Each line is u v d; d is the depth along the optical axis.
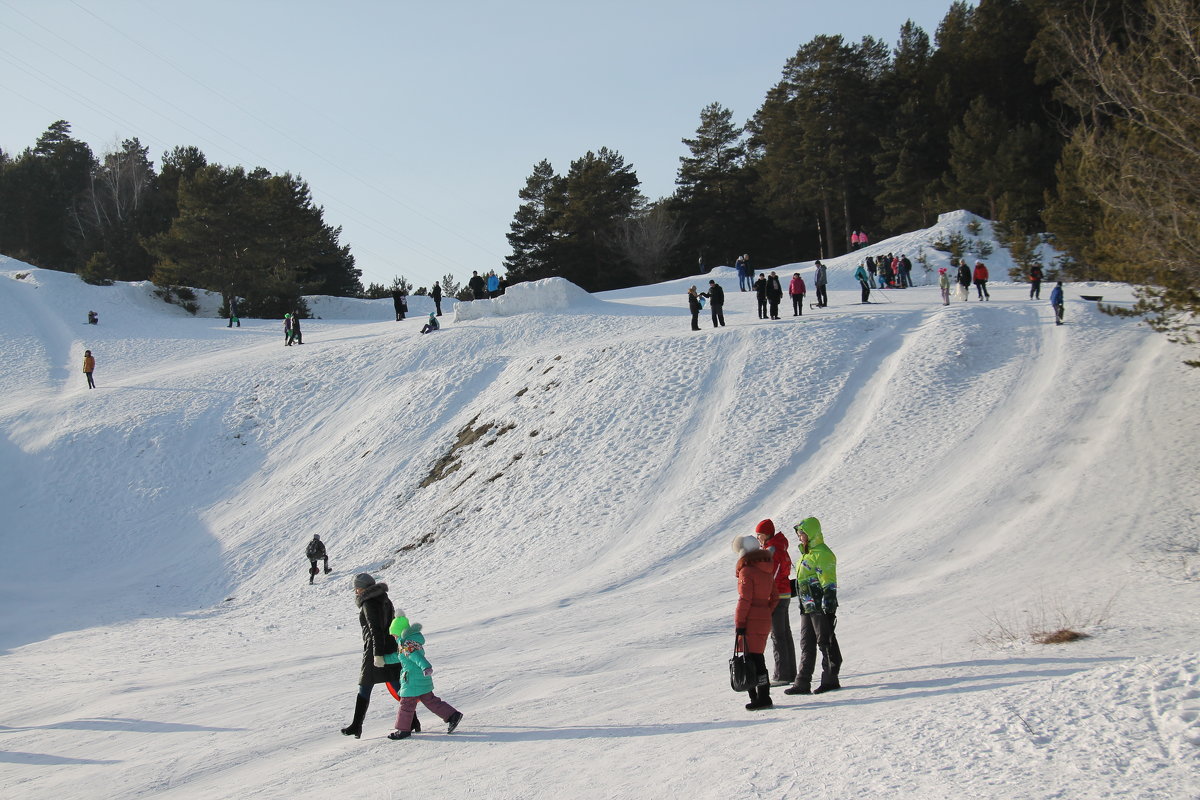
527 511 25.31
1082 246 32.97
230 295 65.69
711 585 17.50
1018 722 5.84
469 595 20.75
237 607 25.11
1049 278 41.38
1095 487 18.83
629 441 27.08
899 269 44.47
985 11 74.56
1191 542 15.39
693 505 22.78
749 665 8.33
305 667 15.09
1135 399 23.11
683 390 29.05
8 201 101.25
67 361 49.53
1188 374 23.89
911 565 16.61
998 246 50.91
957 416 24.31
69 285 66.81
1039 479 19.92
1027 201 59.94
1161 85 16.80
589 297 46.59
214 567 28.52
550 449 28.11
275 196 73.69
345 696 12.05
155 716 12.20
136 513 33.38
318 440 35.97
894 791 5.16
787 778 5.82
